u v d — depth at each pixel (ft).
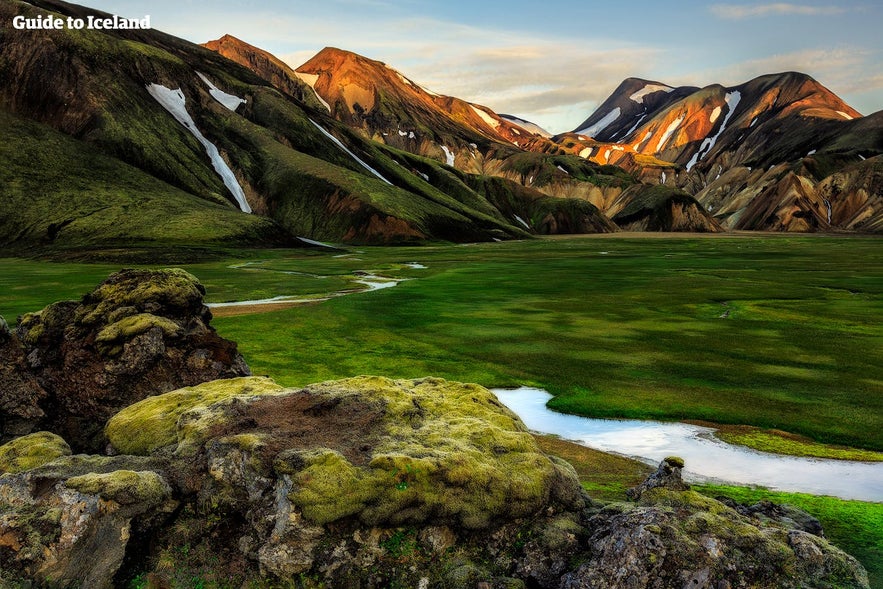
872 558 51.37
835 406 105.29
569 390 115.96
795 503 64.75
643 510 45.44
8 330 73.15
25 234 537.24
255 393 65.46
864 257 460.96
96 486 45.78
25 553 43.42
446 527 47.73
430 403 62.95
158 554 46.62
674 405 106.42
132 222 576.20
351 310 205.46
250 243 586.04
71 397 73.00
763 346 152.66
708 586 40.19
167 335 76.74
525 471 51.42
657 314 201.36
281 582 44.42
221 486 49.67
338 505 45.21
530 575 45.57
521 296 245.45
